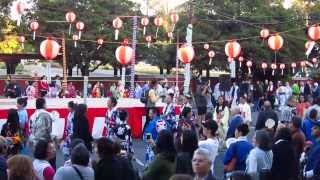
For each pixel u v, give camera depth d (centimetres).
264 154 813
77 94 3170
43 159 724
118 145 721
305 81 3800
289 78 4266
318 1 4500
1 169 670
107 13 3803
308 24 3872
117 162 708
